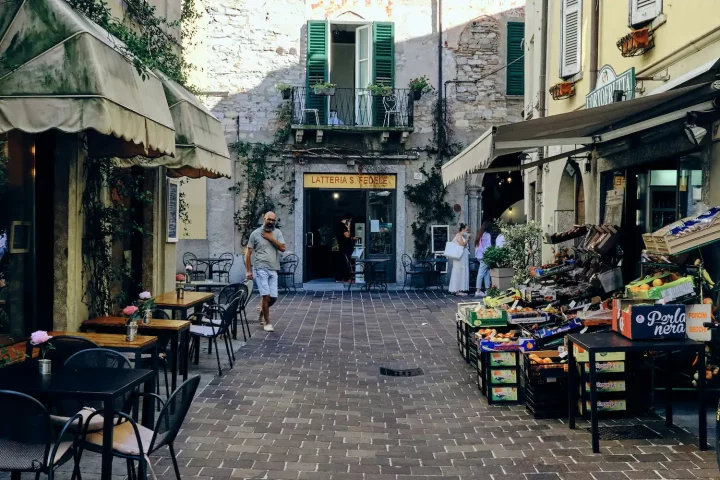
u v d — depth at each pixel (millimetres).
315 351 9539
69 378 4125
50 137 7188
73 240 7293
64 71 5301
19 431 3498
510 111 18281
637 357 6117
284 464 5008
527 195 15406
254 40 17906
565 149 11625
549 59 12586
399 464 5035
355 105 18453
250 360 8742
